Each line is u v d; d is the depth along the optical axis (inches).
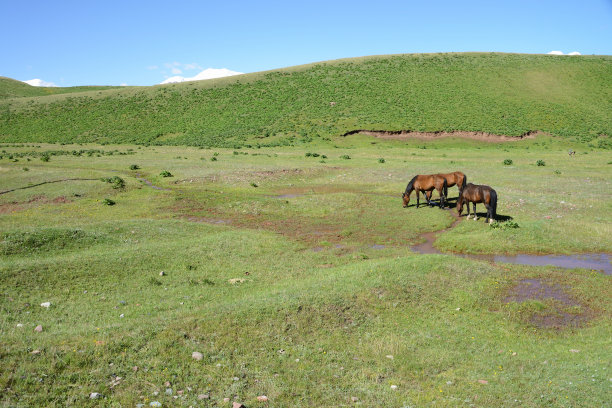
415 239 871.7
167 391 292.5
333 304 472.1
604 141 2827.3
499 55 4901.6
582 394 309.4
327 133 3147.1
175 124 3659.0
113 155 2469.2
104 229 832.3
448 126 3127.5
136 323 403.5
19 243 676.7
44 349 330.0
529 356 390.9
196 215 1093.1
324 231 935.0
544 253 756.6
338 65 4835.1
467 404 301.1
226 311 434.0
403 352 391.2
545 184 1417.3
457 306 513.0
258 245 783.1
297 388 316.2
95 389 285.4
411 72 4340.6
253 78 4709.6
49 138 3437.5
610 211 1034.7
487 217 949.8
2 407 253.4
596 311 509.0
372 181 1589.6
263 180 1637.6
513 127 3078.2
